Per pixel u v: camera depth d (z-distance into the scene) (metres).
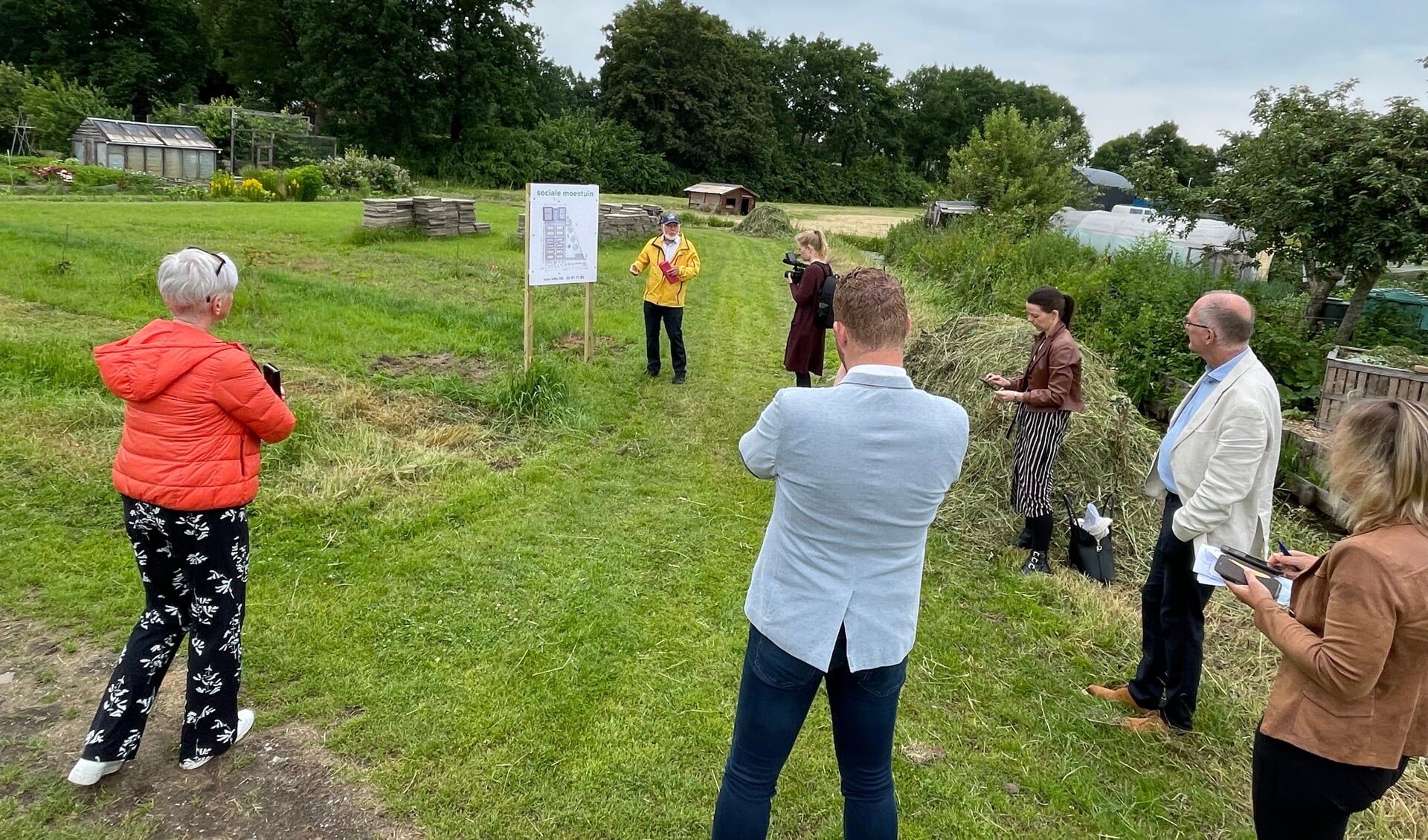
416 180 50.50
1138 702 3.45
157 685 2.64
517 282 12.31
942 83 95.88
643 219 20.17
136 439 2.48
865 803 2.11
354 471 4.91
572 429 6.25
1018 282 12.74
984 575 4.65
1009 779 3.03
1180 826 2.86
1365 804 1.92
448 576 4.01
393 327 8.58
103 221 15.30
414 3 52.03
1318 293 9.81
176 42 53.84
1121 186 44.12
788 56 86.06
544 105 80.75
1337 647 1.83
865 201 83.00
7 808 2.47
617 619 3.78
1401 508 1.82
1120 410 5.62
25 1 48.69
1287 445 6.97
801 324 6.52
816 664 1.92
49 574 3.68
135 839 2.42
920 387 6.55
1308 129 9.00
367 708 3.06
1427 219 8.34
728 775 2.13
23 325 7.22
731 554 4.55
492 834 2.56
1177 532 3.04
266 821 2.53
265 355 7.23
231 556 2.62
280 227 17.14
